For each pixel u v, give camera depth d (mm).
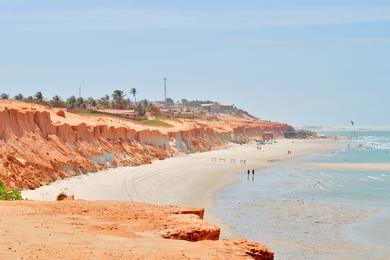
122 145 126500
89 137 112062
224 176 111812
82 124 110750
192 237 26344
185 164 134000
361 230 55906
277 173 122250
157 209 31969
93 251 21172
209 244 23703
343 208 70188
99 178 91312
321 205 72750
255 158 169375
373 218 62875
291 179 108562
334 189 91562
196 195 81688
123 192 77875
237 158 165750
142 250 21828
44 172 80188
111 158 114312
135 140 139875
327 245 49094
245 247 23578
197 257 20938
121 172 103562
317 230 55625
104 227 26422
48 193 69438
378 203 75062
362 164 148375
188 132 187250
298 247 48094
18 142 82812
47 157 86375
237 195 82875
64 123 103312
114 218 28891
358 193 86250
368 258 44875
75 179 86750
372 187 94688
